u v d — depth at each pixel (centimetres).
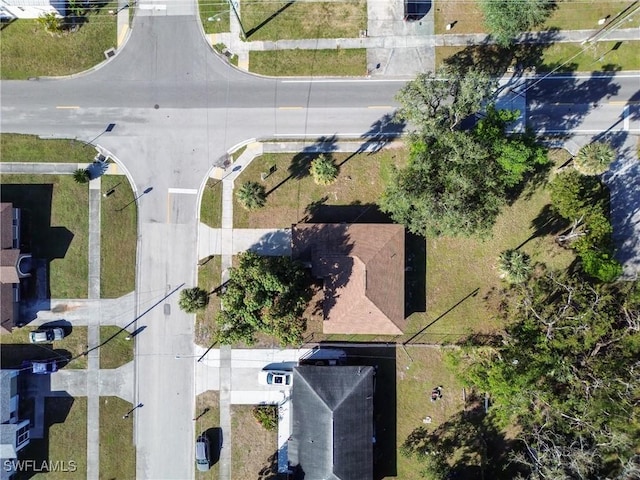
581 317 3656
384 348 4200
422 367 4188
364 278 3903
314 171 4106
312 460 3966
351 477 3928
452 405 4175
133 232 4244
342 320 3981
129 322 4272
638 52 4125
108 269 4238
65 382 4225
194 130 4241
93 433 4225
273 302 3759
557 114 4159
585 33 4138
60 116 4244
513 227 4159
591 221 3862
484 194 3534
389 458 4181
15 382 4159
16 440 4031
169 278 4269
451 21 4159
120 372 4250
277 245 4228
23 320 4206
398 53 4184
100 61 4231
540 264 4156
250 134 4238
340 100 4209
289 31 4191
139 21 4222
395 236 3969
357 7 4172
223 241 4247
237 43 4209
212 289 4241
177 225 4250
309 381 3984
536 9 3975
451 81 3594
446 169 3503
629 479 3706
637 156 4150
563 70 4153
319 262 3978
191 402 4244
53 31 4162
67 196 4225
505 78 4159
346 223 4066
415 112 3634
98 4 4197
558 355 3741
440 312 4188
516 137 3756
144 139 4247
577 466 3559
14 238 4128
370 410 4006
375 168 4194
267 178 4222
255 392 4222
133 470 4219
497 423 4147
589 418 3634
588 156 3797
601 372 3644
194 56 4219
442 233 3881
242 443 4216
